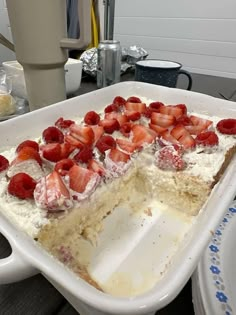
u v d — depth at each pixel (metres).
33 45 0.73
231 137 0.78
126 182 0.71
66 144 0.67
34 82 0.81
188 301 0.47
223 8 1.49
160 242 0.62
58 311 0.43
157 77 1.07
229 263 0.51
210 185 0.65
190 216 0.70
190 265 0.36
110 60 1.15
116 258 0.57
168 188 0.71
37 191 0.53
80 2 0.67
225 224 0.58
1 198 0.55
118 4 1.79
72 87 1.08
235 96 1.19
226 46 1.58
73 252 0.58
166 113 0.87
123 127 0.80
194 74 1.56
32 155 0.61
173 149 0.70
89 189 0.57
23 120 0.74
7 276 0.35
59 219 0.53
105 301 0.30
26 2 0.66
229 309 0.42
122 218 0.68
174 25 1.68
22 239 0.39
